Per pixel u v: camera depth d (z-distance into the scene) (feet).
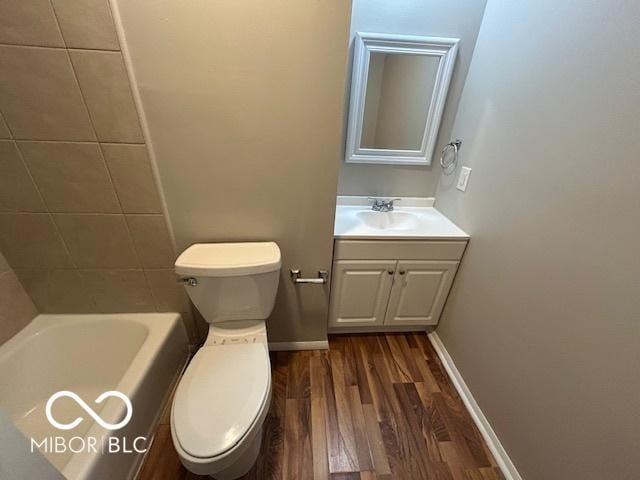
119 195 3.62
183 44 2.90
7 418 1.71
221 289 3.74
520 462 3.51
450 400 4.67
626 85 2.32
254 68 3.08
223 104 3.23
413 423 4.29
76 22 2.68
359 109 5.08
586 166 2.67
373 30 4.62
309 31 2.96
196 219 3.92
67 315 4.40
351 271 4.91
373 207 5.82
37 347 4.06
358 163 5.60
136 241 3.97
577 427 2.77
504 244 3.86
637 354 2.26
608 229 2.47
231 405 3.00
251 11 2.83
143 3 2.69
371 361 5.32
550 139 3.10
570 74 2.85
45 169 3.34
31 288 4.13
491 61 4.24
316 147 3.59
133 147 3.34
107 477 2.99
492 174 4.13
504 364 3.82
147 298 4.46
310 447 3.93
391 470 3.73
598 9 2.56
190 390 3.15
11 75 2.84
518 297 3.58
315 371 5.06
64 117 3.09
